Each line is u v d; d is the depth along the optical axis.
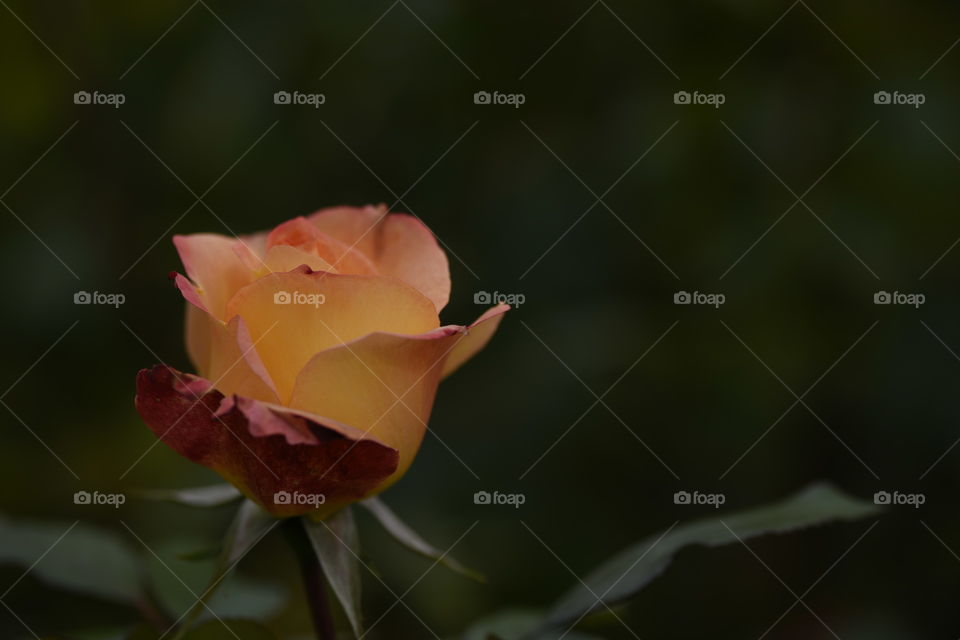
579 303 0.74
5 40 0.75
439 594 0.65
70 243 0.74
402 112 0.76
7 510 0.69
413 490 0.70
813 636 0.69
